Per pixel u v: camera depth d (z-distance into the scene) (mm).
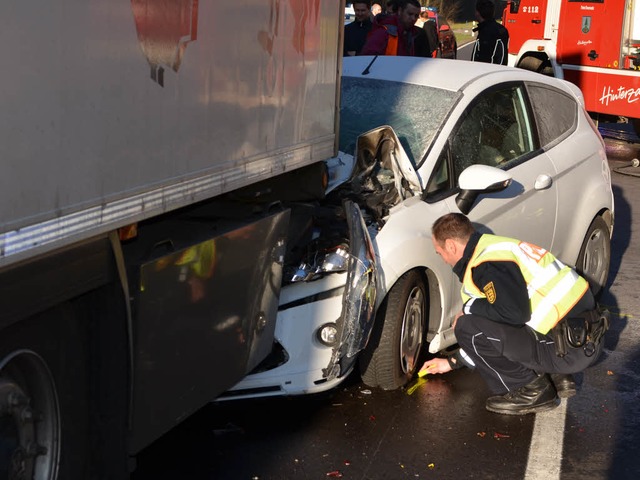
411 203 5117
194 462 4258
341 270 4598
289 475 4188
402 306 4898
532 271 4668
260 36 3785
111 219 2902
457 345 5910
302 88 4246
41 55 2535
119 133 2906
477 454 4484
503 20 15953
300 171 4719
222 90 3520
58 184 2648
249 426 4656
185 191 3322
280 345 4566
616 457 4531
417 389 5191
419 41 9820
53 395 3086
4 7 2393
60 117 2631
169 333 3428
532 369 4773
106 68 2816
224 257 3732
